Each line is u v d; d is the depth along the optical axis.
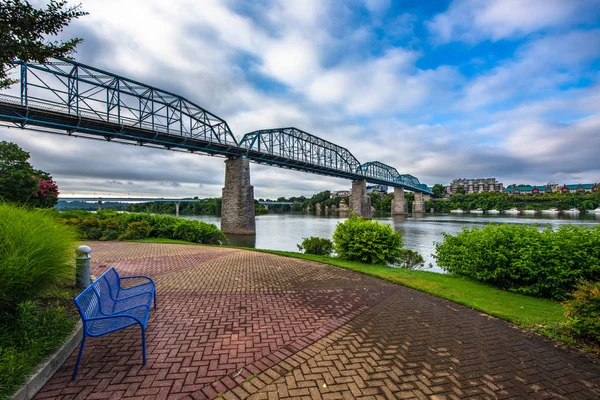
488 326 4.49
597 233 6.10
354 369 3.18
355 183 81.88
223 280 6.96
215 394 2.69
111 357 3.29
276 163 54.66
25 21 3.07
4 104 23.34
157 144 37.22
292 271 8.16
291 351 3.54
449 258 8.48
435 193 163.62
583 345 3.87
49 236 3.98
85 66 28.61
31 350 2.92
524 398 2.78
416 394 2.79
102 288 3.76
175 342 3.70
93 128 29.72
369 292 6.25
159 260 9.34
